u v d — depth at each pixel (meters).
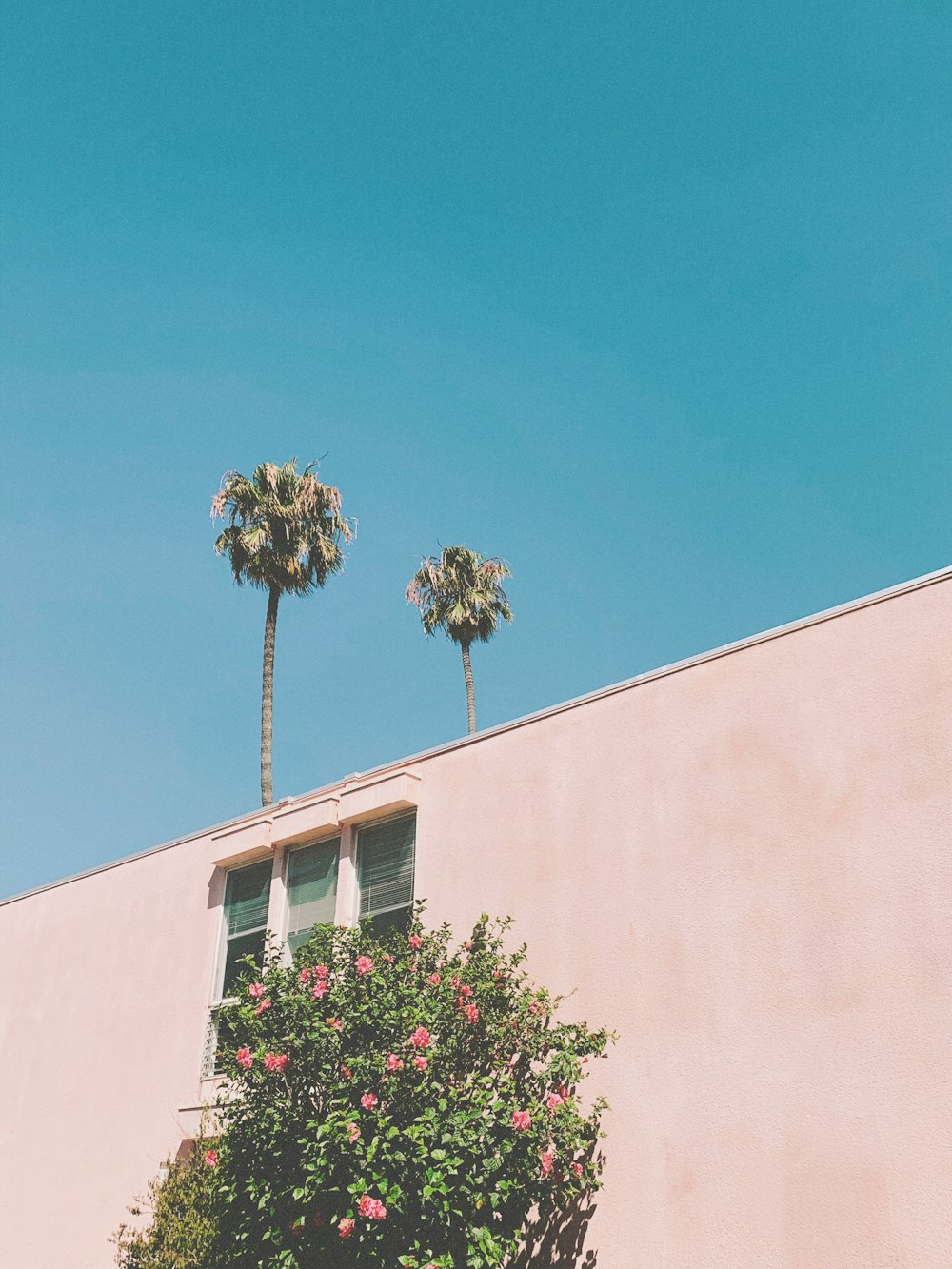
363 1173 7.99
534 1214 9.20
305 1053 8.70
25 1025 15.50
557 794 10.61
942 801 8.08
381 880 11.86
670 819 9.63
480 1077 8.71
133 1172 12.79
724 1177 8.20
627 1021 9.21
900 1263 7.23
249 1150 8.79
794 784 8.94
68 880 16.19
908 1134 7.47
